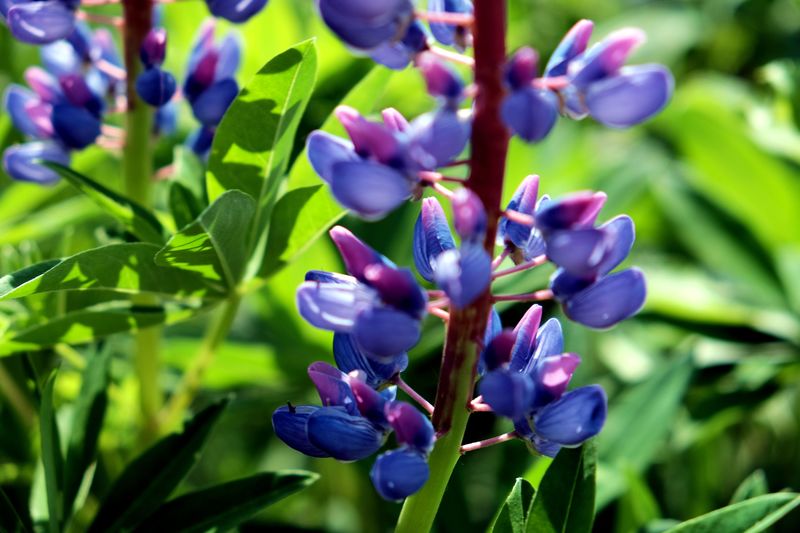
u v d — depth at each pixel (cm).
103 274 51
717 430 65
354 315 47
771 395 66
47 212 65
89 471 54
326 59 63
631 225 47
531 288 61
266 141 51
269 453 74
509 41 80
